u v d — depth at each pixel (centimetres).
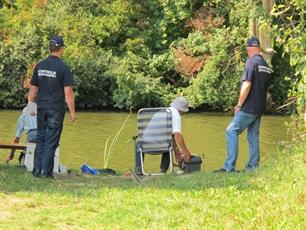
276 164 1089
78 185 1072
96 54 3962
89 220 833
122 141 2531
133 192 996
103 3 4094
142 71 4000
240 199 920
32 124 1252
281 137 2706
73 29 4003
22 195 966
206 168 1964
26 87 3866
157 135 1280
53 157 1132
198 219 820
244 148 2316
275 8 1180
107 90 3981
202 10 3978
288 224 768
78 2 4112
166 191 996
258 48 1175
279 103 3762
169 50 4022
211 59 3766
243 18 3725
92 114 3653
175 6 4059
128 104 3884
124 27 4081
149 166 1892
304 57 1088
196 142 2583
